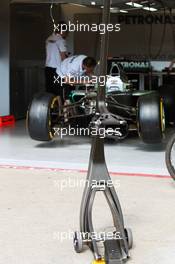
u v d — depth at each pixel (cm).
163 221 399
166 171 553
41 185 504
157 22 1177
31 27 1031
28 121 659
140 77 1068
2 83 945
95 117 329
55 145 709
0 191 481
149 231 376
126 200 454
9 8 924
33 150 668
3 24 930
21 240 359
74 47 1200
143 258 328
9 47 936
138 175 550
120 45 1207
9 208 430
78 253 336
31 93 1053
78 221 397
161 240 359
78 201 450
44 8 1075
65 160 600
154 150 678
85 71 724
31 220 400
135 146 710
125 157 625
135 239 360
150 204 443
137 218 405
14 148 681
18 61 987
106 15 316
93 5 712
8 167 584
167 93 859
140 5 779
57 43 848
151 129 624
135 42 1198
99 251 333
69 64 731
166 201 452
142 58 1191
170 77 1059
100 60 322
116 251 318
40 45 1075
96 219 401
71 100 741
